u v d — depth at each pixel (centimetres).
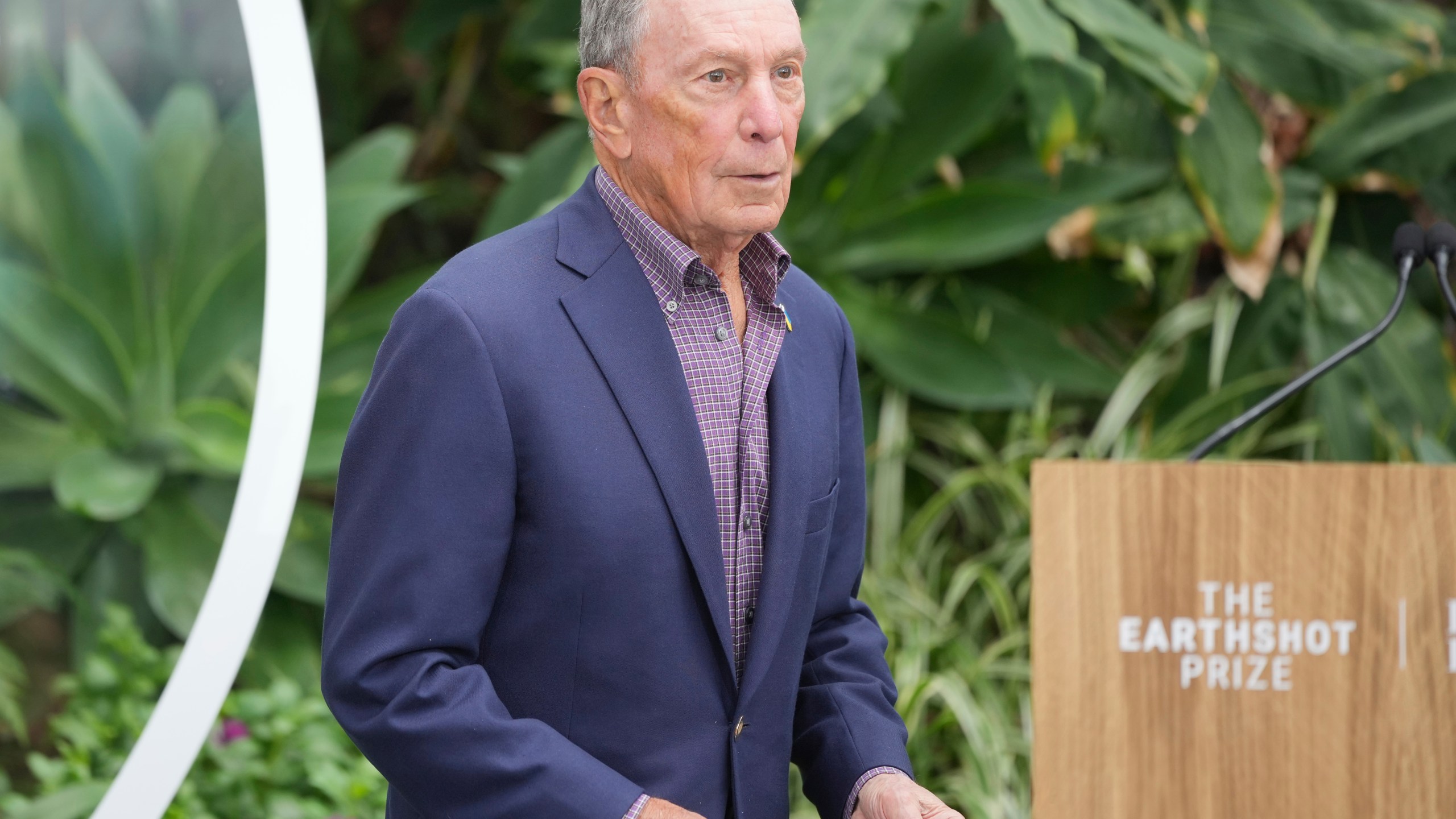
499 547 278
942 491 776
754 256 311
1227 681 339
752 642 296
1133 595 340
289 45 470
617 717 286
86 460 697
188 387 739
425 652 274
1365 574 340
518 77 953
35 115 765
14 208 760
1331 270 816
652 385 290
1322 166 838
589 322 289
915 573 738
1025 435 798
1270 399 392
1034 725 338
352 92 1041
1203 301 830
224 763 604
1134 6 832
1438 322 824
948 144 798
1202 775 336
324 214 468
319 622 732
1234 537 341
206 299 738
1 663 697
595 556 280
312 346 461
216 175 779
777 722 308
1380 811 336
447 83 1070
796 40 288
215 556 697
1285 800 336
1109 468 343
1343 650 339
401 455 279
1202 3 827
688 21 280
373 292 820
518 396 279
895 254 791
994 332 805
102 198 769
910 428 805
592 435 282
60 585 705
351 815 600
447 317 279
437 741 267
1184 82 740
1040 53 711
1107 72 828
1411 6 880
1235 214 779
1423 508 341
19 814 587
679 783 288
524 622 287
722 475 298
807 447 311
